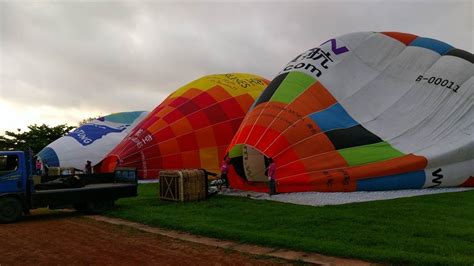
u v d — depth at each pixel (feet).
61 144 122.83
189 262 27.04
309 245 29.27
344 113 67.36
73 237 36.32
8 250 31.83
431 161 61.93
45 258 29.12
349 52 73.87
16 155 46.24
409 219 38.86
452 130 66.90
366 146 63.41
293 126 63.62
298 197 55.42
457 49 77.66
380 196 55.26
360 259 26.27
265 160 72.43
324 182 58.80
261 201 53.52
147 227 40.14
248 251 29.37
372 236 32.01
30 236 37.24
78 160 119.65
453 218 39.29
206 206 51.01
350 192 58.90
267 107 67.56
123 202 57.36
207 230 35.78
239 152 70.64
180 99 93.86
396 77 72.69
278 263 26.18
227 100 93.86
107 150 122.01
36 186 50.24
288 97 67.87
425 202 49.24
